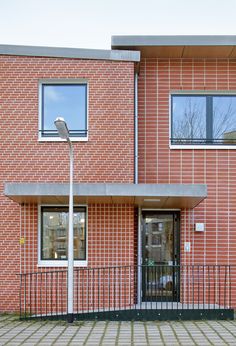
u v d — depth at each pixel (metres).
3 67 12.43
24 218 12.19
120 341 8.91
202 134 13.10
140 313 10.95
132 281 11.73
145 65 13.14
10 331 9.77
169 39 12.47
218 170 12.83
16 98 12.38
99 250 11.96
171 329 9.98
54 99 12.51
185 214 12.69
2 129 12.32
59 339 9.06
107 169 12.16
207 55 13.04
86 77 12.35
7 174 12.25
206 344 8.69
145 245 12.93
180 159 12.89
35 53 12.41
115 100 12.29
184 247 12.55
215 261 12.54
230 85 13.09
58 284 11.86
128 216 12.05
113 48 12.74
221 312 11.01
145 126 12.98
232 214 12.70
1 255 12.23
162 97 13.06
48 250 12.31
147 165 12.87
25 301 11.67
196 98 13.22
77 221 12.30
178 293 12.50
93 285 11.74
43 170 12.23
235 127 13.11
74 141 12.25
